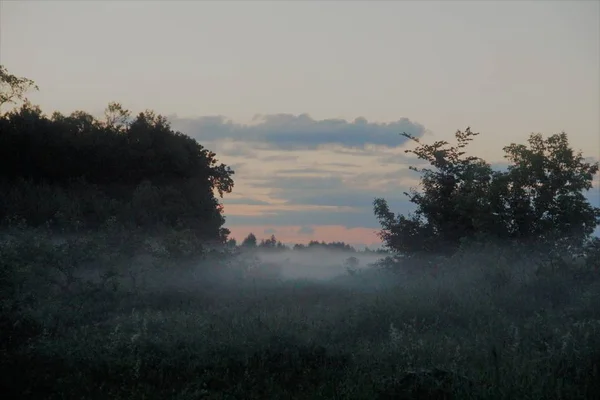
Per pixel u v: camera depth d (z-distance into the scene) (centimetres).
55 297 1515
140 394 816
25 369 901
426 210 2233
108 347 985
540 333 1022
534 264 1770
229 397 796
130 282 1844
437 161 2219
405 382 793
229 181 6078
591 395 770
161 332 1113
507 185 2050
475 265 1742
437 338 1062
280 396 812
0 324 1130
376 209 2277
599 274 1559
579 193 2030
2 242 2028
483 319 1217
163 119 5809
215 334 1061
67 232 2894
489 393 751
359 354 959
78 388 840
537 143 2077
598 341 930
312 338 1044
